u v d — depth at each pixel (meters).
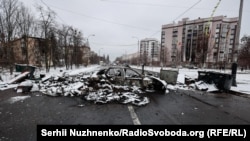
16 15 18.72
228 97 7.58
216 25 66.25
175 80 11.17
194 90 9.30
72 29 32.91
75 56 38.12
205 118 4.52
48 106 5.33
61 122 3.98
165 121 4.21
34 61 26.16
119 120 4.20
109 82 8.73
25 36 19.45
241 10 10.47
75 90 7.29
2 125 3.72
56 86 8.75
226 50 66.31
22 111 4.76
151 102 6.20
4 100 6.05
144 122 4.11
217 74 9.25
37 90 7.94
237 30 10.60
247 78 16.91
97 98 6.39
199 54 41.16
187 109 5.36
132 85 8.90
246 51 35.59
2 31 16.25
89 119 4.21
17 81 10.09
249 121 4.36
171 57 80.31
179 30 77.88
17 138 3.13
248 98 7.39
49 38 21.84
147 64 74.50
